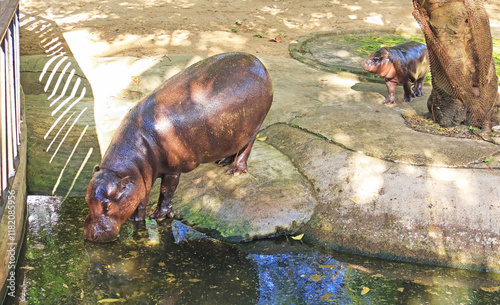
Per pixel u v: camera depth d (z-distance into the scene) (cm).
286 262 446
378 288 415
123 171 420
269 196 504
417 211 479
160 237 467
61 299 379
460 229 466
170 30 1077
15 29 530
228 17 1244
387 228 474
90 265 421
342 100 729
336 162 541
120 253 440
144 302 380
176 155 454
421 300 402
